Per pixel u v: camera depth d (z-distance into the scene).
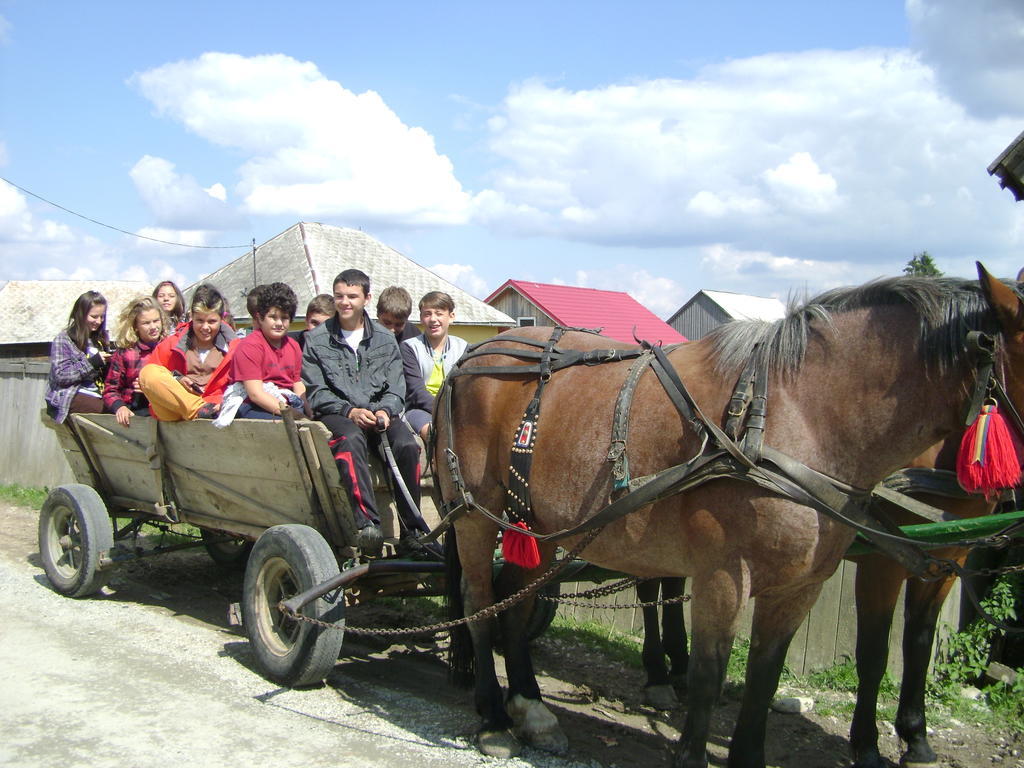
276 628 4.63
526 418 3.70
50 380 6.45
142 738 3.80
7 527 8.60
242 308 20.31
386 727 4.09
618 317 35.53
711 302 44.00
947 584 3.98
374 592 4.64
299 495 4.66
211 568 7.27
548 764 3.82
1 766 3.49
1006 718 4.68
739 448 2.99
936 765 4.11
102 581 5.93
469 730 4.11
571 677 5.23
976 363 2.91
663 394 3.29
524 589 3.78
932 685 4.93
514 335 4.12
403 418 4.92
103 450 6.26
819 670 5.32
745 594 3.05
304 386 5.43
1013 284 3.01
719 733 4.44
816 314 3.18
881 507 3.71
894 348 3.03
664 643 4.90
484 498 3.96
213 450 5.15
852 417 3.05
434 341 5.67
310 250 22.38
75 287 29.28
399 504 4.73
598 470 3.38
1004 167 7.68
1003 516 3.43
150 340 6.25
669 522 3.21
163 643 5.11
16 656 4.76
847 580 5.25
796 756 4.27
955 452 3.80
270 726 4.00
